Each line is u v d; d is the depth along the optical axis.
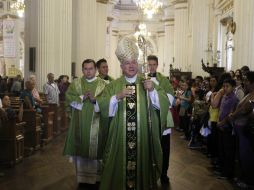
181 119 12.80
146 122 4.01
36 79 12.23
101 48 23.66
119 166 3.98
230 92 6.48
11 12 27.00
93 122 5.74
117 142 3.99
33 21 12.63
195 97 10.27
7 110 7.21
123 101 4.01
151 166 4.05
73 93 5.87
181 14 26.55
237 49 10.82
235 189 5.89
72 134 5.89
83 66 5.84
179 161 8.03
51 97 11.27
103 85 5.84
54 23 12.43
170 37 34.34
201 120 8.87
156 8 25.70
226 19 16.03
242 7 10.46
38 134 9.06
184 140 11.04
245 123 5.70
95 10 20.08
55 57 12.95
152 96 3.97
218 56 17.73
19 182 6.13
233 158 6.47
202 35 20.86
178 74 20.95
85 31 19.17
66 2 13.80
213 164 7.54
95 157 5.73
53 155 8.34
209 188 5.94
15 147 7.28
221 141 6.79
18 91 14.13
